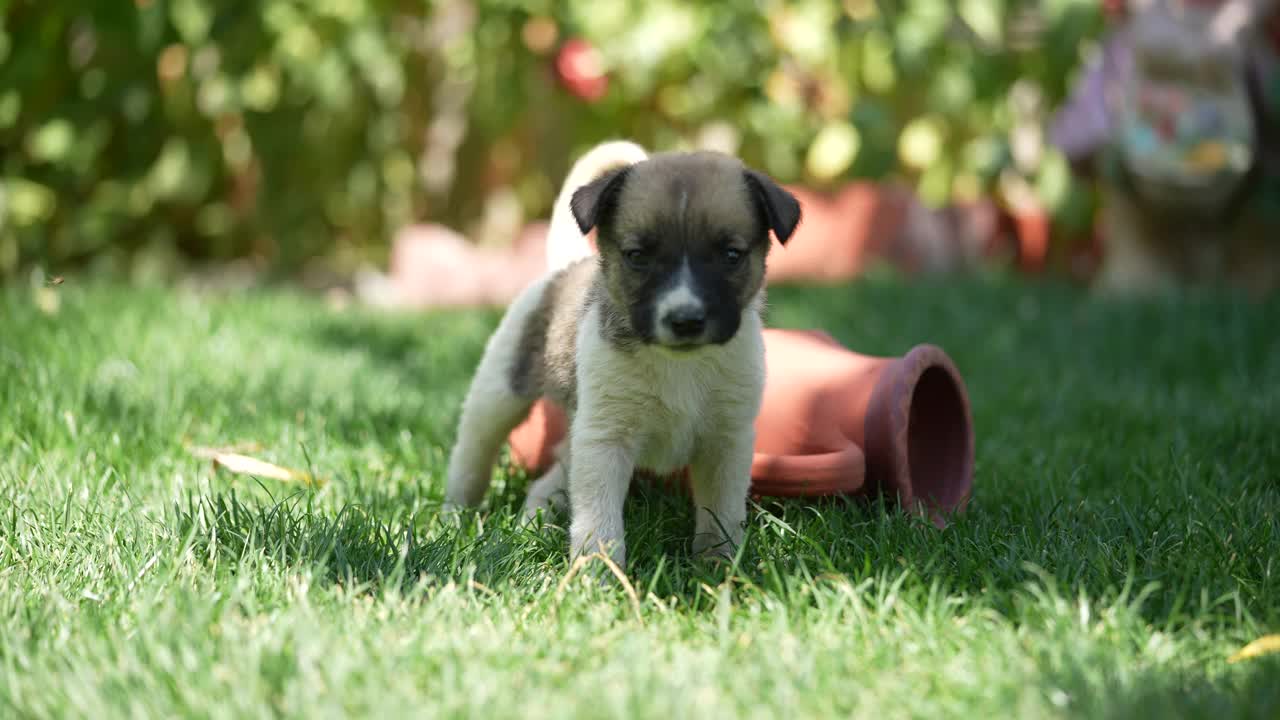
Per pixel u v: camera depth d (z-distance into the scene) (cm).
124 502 516
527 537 493
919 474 586
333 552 453
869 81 1223
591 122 1168
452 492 570
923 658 380
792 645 382
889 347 923
